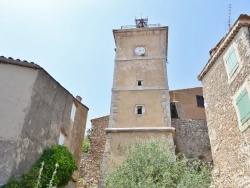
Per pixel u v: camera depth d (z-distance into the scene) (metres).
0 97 9.01
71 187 12.81
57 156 9.88
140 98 14.61
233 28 9.66
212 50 12.38
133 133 13.06
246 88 8.78
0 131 8.48
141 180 8.44
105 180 9.53
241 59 9.28
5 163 7.99
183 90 18.69
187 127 14.52
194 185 8.26
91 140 16.67
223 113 10.45
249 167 8.16
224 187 9.64
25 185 8.09
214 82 11.62
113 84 15.45
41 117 10.01
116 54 17.05
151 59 16.50
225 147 9.98
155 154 9.45
